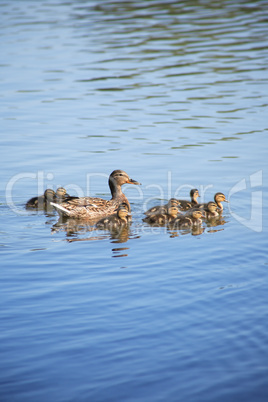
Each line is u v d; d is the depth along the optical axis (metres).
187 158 18.72
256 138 20.30
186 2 43.22
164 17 38.69
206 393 7.77
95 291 10.43
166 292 10.37
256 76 27.38
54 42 33.81
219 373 8.14
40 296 10.23
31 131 21.31
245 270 11.25
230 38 33.28
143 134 20.91
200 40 33.19
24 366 8.29
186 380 8.02
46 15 40.88
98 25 37.34
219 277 10.95
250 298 10.09
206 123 21.84
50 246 12.67
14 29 36.97
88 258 11.96
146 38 33.88
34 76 28.02
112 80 27.27
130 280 10.87
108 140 20.38
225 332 9.08
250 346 8.70
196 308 9.79
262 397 7.68
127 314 9.62
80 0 46.09
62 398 7.67
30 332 9.10
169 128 21.47
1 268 11.45
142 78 27.47
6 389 7.83
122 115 22.95
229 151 19.23
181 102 24.28
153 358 8.46
